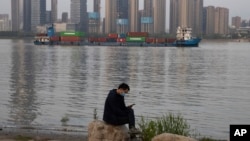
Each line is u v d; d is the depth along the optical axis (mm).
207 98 47781
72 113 36344
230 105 42375
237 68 101312
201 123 32438
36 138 22891
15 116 34531
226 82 67562
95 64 112875
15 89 55875
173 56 160250
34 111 37375
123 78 73812
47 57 147250
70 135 25594
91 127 16844
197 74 83375
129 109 16688
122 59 137750
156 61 128500
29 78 72750
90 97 47969
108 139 16422
